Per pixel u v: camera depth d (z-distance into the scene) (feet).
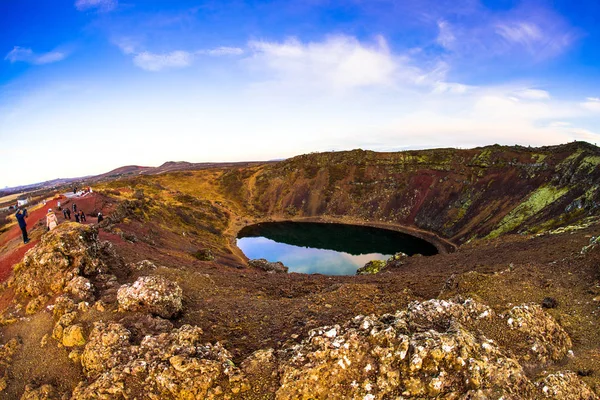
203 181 550.77
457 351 33.73
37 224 114.32
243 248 305.53
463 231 322.96
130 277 67.97
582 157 286.66
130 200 223.71
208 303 58.85
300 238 353.92
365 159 498.28
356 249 307.99
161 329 45.39
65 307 49.73
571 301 58.18
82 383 38.17
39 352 44.37
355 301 62.18
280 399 33.09
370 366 34.27
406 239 349.82
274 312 56.03
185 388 34.68
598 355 41.47
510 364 33.37
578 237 115.55
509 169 361.71
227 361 38.29
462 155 429.38
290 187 495.82
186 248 182.19
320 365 34.60
